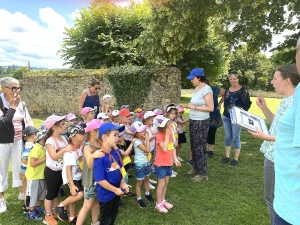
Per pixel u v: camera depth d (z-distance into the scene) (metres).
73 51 18.23
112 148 2.66
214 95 5.50
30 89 13.81
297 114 1.24
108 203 2.52
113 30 17.81
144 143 3.54
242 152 6.10
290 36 8.49
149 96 9.80
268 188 2.31
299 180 1.25
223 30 8.88
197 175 4.45
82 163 2.99
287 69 2.16
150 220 3.19
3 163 3.30
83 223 2.99
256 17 7.45
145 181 3.66
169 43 8.40
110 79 10.80
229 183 4.33
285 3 6.98
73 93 12.04
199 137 4.31
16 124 3.42
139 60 17.58
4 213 3.31
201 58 18.31
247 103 5.03
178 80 9.31
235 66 41.47
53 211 3.21
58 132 3.05
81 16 17.62
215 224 3.12
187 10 7.30
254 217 3.25
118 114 4.60
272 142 2.27
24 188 3.53
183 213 3.38
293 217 1.26
